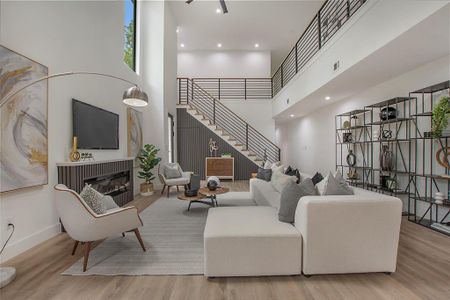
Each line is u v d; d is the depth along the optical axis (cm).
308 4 653
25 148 241
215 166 784
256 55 944
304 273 192
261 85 930
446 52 305
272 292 175
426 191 346
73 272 202
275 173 419
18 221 238
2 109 217
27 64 245
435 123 294
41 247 252
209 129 815
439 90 323
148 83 612
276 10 680
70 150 320
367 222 191
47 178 272
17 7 236
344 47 372
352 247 191
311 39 627
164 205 439
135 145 531
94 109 371
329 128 632
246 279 193
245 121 879
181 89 912
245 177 820
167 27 648
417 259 223
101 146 391
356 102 510
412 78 368
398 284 184
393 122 399
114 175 423
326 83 438
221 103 873
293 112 755
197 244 263
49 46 280
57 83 295
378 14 294
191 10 682
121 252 242
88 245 209
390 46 286
